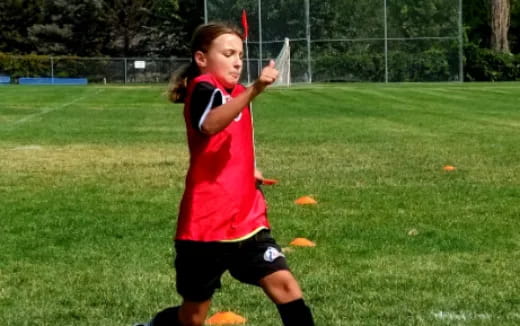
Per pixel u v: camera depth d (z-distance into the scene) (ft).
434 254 23.50
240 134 13.66
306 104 88.48
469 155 45.39
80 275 21.65
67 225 27.53
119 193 33.81
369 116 73.72
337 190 33.94
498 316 18.08
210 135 12.89
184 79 13.61
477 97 97.91
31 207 30.68
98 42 202.08
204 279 13.70
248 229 13.44
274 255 13.47
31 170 40.65
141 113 79.61
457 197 32.22
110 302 19.43
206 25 13.64
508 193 33.12
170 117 75.00
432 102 90.79
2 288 20.53
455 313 18.30
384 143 51.96
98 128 63.98
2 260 23.17
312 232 26.12
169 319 14.35
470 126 63.52
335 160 43.68
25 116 75.97
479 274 21.43
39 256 23.58
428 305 18.88
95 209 30.27
